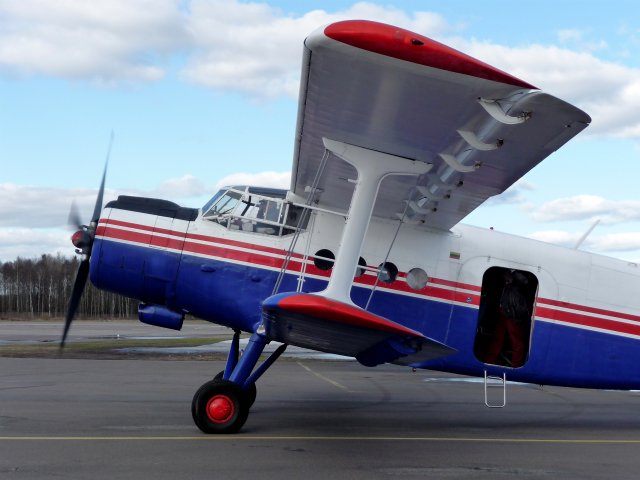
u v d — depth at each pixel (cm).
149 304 830
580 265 868
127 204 827
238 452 624
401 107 561
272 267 803
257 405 962
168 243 805
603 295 868
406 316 819
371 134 632
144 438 677
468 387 1295
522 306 855
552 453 684
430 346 657
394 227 836
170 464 571
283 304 587
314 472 561
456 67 483
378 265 821
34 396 981
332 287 665
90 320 5712
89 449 620
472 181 698
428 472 577
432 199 746
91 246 840
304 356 1898
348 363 1716
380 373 1505
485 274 847
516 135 569
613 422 924
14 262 7188
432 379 1414
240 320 799
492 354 839
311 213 817
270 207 817
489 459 640
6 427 727
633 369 868
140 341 2381
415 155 660
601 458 668
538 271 853
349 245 669
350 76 520
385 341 662
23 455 592
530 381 855
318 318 603
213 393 708
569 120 522
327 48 485
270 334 722
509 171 659
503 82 485
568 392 1298
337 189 781
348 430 768
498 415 952
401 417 890
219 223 815
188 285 801
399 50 477
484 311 848
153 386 1123
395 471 575
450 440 731
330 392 1144
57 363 1505
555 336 849
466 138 587
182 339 2538
